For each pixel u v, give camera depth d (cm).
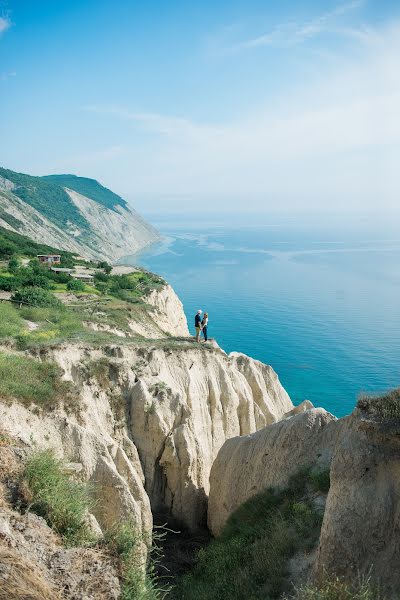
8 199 16425
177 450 2642
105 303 5134
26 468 1217
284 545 1628
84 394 2547
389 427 1374
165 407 2742
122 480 2097
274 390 3872
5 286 5225
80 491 1293
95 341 3069
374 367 7550
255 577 1584
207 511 2608
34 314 3862
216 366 3372
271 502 1988
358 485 1363
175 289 14862
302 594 1252
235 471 2362
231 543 1866
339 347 8756
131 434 2664
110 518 2025
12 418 2070
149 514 2267
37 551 981
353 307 12600
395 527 1285
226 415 3253
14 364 2469
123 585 985
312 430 2131
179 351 3253
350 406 5928
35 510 1118
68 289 5775
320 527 1625
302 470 2012
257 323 10712
